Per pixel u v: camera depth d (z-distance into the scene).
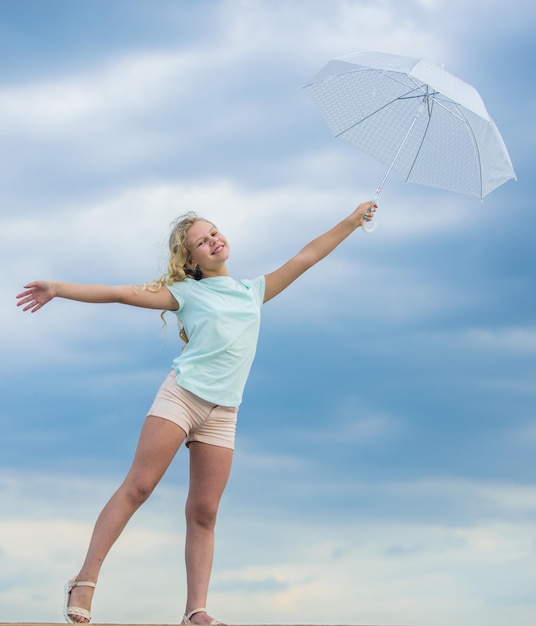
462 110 4.09
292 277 3.83
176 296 3.57
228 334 3.48
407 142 4.34
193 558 3.53
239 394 3.55
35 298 3.24
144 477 3.35
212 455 3.53
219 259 3.65
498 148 4.10
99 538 3.25
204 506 3.54
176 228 3.69
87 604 3.19
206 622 3.34
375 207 4.04
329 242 3.92
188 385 3.40
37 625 2.64
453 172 4.29
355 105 4.38
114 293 3.41
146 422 3.42
